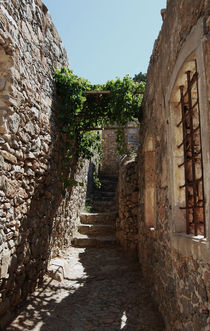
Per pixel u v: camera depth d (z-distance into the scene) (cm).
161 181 313
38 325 270
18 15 291
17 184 286
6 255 258
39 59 358
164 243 292
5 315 262
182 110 235
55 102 428
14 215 282
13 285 280
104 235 671
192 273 189
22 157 299
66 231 557
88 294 364
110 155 1197
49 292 357
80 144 623
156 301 327
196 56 174
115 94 500
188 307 198
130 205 589
